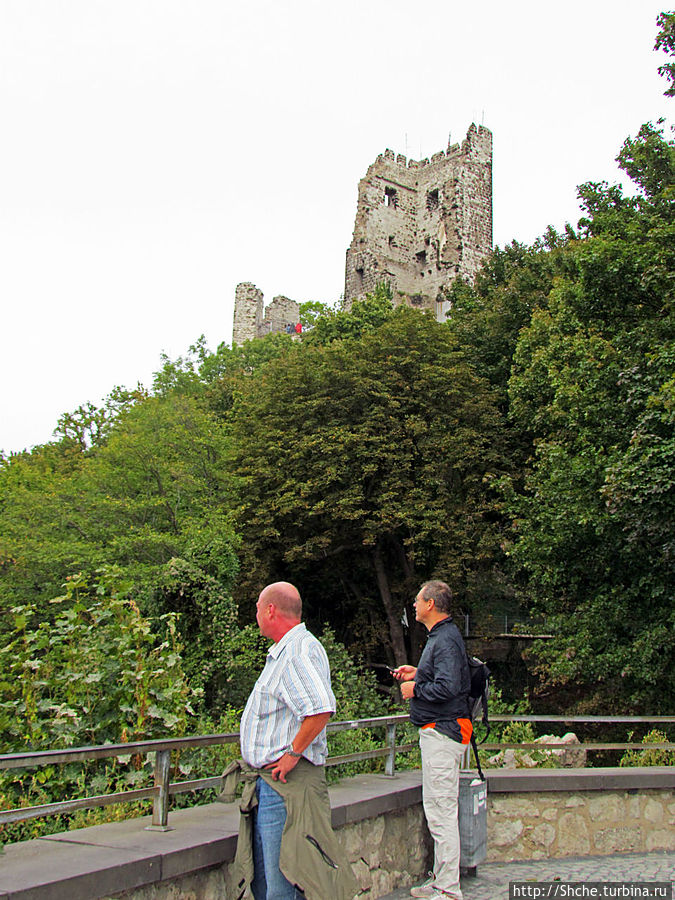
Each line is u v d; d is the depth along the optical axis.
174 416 25.23
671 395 13.44
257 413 27.80
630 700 17.45
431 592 6.41
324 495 24.89
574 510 17.75
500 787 7.23
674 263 16.34
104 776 7.09
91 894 3.93
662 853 7.51
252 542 25.02
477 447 25.06
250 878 4.56
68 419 38.56
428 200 65.62
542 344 23.48
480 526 24.56
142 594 18.80
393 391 26.48
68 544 20.27
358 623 27.88
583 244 21.83
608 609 18.06
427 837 6.96
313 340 43.12
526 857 7.25
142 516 22.83
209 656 19.03
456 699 6.20
